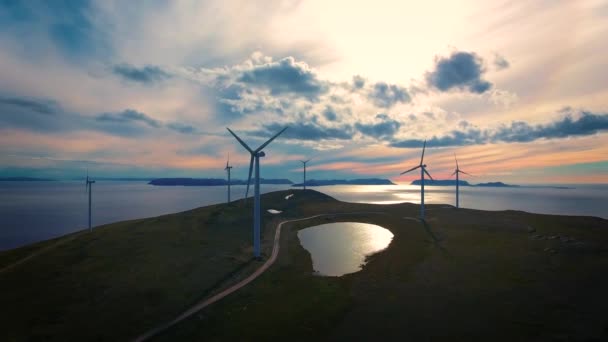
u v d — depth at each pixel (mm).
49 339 26516
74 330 27953
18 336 26812
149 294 35219
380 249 57281
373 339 26062
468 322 28047
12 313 30797
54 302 33094
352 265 48000
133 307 32281
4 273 41344
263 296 35688
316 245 60750
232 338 26844
